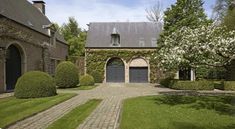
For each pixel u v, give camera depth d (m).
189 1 25.92
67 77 22.83
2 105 12.45
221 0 22.33
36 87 15.32
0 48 18.12
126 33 36.16
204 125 8.19
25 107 11.87
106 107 12.09
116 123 8.72
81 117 9.70
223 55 12.80
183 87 22.58
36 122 8.98
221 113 10.27
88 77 26.98
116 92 19.56
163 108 11.39
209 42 12.92
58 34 33.62
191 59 13.52
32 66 23.30
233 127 7.98
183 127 7.89
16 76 21.33
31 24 23.84
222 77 30.03
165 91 20.70
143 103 12.93
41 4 32.12
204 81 22.69
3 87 18.81
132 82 34.84
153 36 35.88
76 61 36.22
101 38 35.72
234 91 20.86
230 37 13.24
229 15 19.92
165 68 20.02
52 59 29.12
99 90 21.31
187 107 11.74
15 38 20.16
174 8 25.80
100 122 8.87
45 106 12.02
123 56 34.84
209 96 16.08
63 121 9.02
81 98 15.59
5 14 19.05
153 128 7.77
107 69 35.25
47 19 31.64
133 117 9.34
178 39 15.60
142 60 35.00
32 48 23.36
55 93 16.50
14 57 21.11
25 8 26.05
